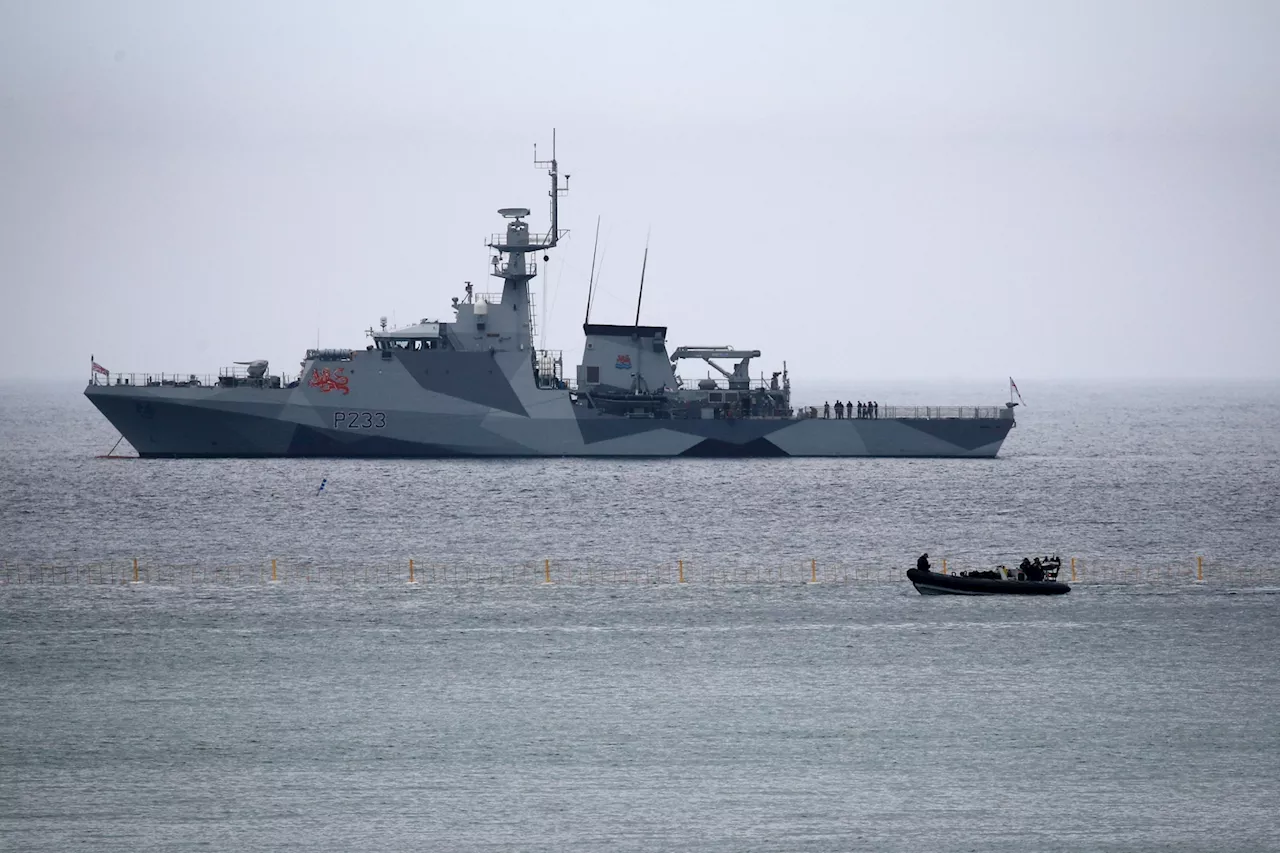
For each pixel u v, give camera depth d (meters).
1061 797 175.50
